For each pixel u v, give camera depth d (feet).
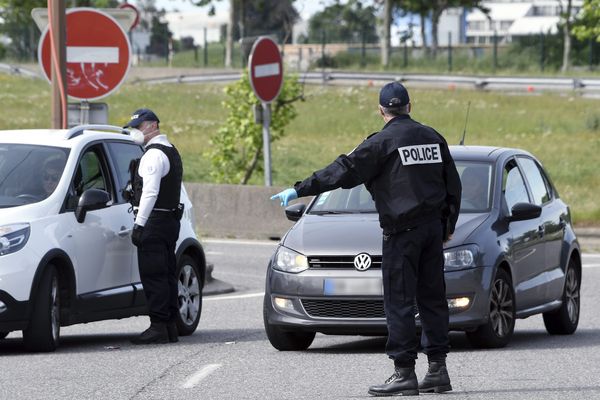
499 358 89.56
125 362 88.17
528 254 101.96
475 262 92.38
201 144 325.01
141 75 610.65
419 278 74.23
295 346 95.50
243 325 113.50
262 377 81.00
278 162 289.94
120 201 103.91
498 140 325.42
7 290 90.27
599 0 392.88
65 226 95.71
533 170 112.37
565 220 112.88
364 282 90.68
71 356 91.40
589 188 246.27
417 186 72.38
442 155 73.36
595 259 171.42
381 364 86.69
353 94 455.22
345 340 105.19
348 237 92.94
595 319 120.26
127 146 108.27
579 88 477.36
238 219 198.49
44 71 133.39
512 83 492.13
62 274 95.25
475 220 96.99
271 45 183.52
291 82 213.87
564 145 315.78
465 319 91.76
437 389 73.97
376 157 72.13
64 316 95.81
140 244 99.50
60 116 129.80
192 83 551.18
